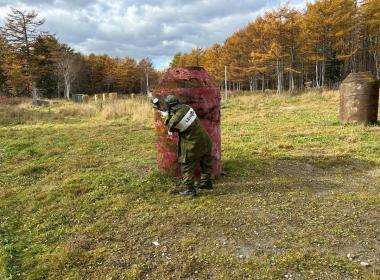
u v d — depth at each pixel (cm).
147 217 508
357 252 398
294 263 380
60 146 993
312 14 3847
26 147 1016
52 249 441
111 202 568
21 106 2784
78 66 7575
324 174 682
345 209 510
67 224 507
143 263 397
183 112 554
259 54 4312
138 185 631
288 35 4106
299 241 425
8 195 631
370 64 5078
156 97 650
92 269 392
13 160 872
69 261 407
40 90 6450
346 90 1184
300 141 970
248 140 1000
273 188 602
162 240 445
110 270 388
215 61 6081
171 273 377
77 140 1072
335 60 4725
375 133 1025
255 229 459
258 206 529
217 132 654
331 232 444
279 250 409
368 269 366
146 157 827
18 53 4294
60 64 6638
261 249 412
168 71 650
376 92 1157
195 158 568
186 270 378
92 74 8638
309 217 487
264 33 4316
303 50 4322
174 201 561
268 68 4847
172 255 410
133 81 8944
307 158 789
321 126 1184
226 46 5678
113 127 1330
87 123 1516
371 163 747
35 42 4369
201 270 379
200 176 631
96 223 498
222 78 5959
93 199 585
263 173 688
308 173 689
